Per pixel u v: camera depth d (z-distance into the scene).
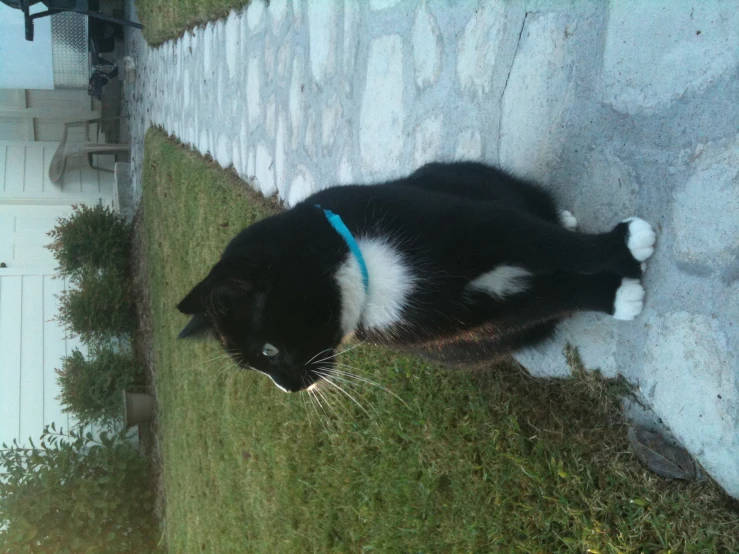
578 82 0.70
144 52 3.00
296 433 1.17
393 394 0.96
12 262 3.20
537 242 0.63
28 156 3.46
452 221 0.65
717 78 0.56
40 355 2.92
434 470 0.87
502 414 0.82
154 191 2.56
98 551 2.22
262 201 1.53
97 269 3.01
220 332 0.79
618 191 0.67
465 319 0.70
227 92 1.78
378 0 1.03
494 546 0.77
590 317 0.72
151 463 2.45
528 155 0.77
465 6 0.84
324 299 0.70
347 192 0.74
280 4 1.38
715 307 0.58
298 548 1.12
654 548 0.64
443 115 0.91
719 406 0.58
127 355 2.82
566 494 0.72
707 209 0.58
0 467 2.61
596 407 0.74
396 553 0.91
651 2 0.61
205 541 1.59
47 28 3.29
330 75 1.20
